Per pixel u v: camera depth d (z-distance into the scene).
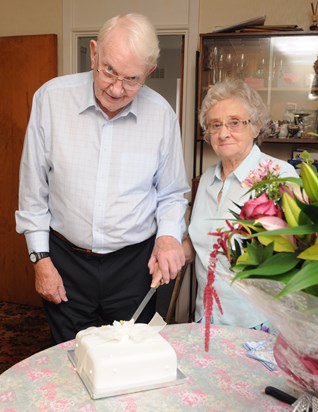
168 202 1.80
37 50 3.44
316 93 2.88
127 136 1.65
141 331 1.18
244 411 1.00
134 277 1.75
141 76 1.45
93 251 1.67
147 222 1.75
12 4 3.55
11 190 3.64
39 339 3.11
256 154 1.67
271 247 0.76
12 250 3.71
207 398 1.04
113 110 1.55
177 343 1.30
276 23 3.10
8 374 1.13
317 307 0.73
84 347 1.10
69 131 1.62
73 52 3.48
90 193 1.63
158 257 1.58
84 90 1.61
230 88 1.63
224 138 1.61
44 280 1.65
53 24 3.48
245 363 1.20
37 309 3.64
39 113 1.63
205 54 2.96
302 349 0.81
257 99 1.65
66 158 1.62
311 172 0.75
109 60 1.39
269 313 0.82
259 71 2.93
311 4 3.01
